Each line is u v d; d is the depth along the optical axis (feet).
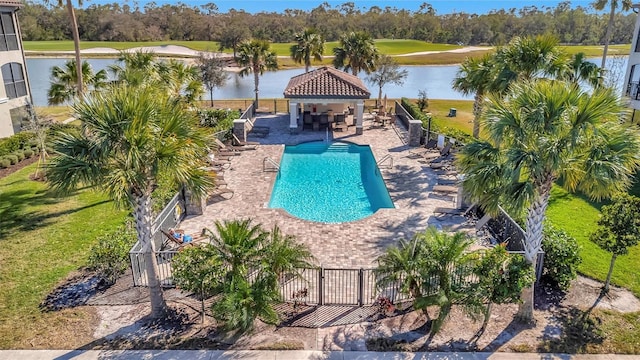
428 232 35.42
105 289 40.47
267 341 33.88
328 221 57.00
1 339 34.09
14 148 79.66
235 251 33.06
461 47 353.51
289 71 237.86
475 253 34.65
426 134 85.46
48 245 48.93
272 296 32.99
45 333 34.73
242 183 66.85
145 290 40.19
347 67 125.18
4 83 88.07
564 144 30.71
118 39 332.60
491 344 33.60
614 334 34.63
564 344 33.60
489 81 68.18
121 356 32.45
